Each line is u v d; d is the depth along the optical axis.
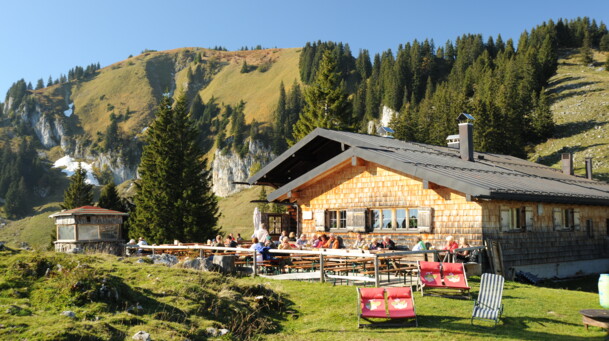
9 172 197.12
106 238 17.92
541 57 124.44
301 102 183.88
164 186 41.25
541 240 20.72
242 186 173.75
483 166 23.02
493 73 131.00
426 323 10.61
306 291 13.23
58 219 17.83
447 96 104.75
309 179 22.14
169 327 8.72
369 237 20.69
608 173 65.00
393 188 20.09
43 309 8.27
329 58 50.91
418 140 90.69
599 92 103.94
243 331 9.82
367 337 9.59
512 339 9.43
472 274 16.61
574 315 11.47
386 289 10.93
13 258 9.61
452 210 18.27
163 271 11.83
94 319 8.26
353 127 50.19
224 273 15.00
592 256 24.36
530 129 90.31
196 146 44.25
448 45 188.62
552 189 21.20
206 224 41.31
